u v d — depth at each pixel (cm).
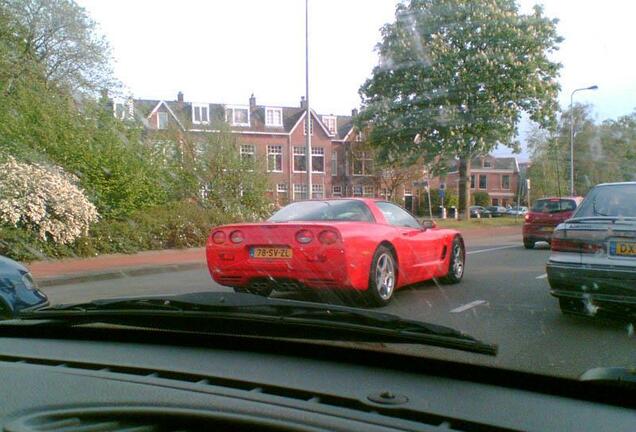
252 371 261
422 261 707
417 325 277
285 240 587
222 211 2170
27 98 1844
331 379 249
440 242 755
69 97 2184
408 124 2617
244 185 2281
